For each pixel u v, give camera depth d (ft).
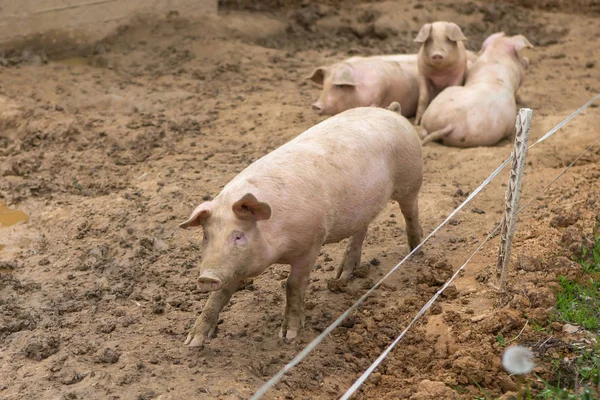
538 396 22.63
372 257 31.96
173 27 65.67
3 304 28.94
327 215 24.99
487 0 79.51
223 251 22.66
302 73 59.41
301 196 24.22
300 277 25.46
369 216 27.07
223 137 46.24
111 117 49.32
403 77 49.37
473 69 48.85
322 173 25.04
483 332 25.76
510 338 25.46
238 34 67.15
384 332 26.55
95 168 41.93
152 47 62.85
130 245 33.63
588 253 30.04
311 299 28.81
